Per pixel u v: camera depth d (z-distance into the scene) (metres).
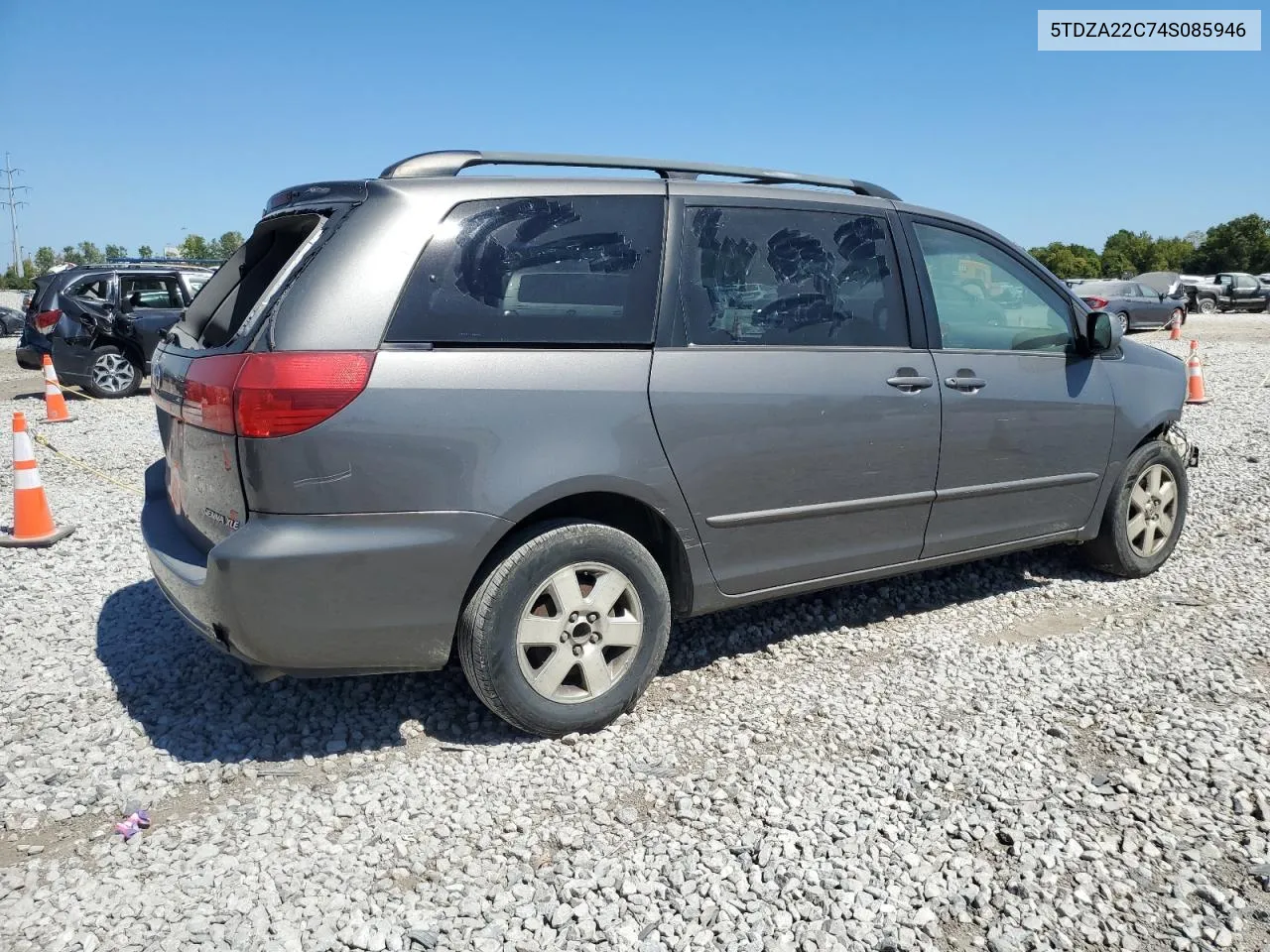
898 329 4.12
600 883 2.61
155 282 14.49
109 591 5.00
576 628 3.38
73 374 13.81
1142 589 5.03
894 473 4.06
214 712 3.62
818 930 2.43
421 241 3.14
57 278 13.87
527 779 3.15
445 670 3.97
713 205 3.72
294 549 2.91
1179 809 2.93
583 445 3.27
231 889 2.58
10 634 4.36
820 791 3.07
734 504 3.65
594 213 3.47
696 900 2.54
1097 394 4.78
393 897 2.56
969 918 2.49
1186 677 3.88
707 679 3.95
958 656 4.16
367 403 2.95
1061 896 2.56
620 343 3.41
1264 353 19.48
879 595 4.91
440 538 3.06
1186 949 2.37
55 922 2.45
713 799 3.02
